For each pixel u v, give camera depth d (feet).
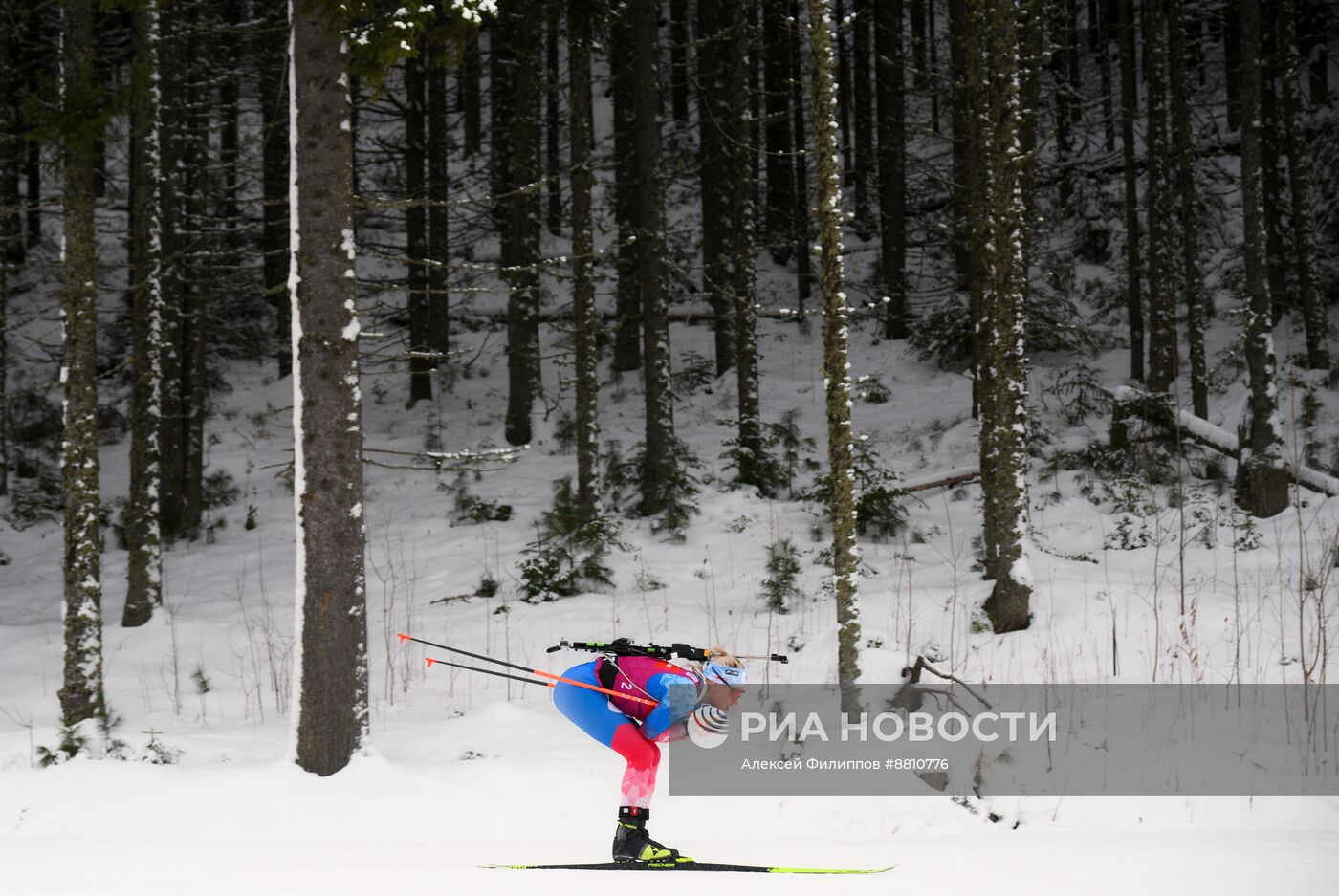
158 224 46.88
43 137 30.63
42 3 64.34
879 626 38.24
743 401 58.75
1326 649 29.68
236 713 34.81
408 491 64.28
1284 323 75.97
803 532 51.70
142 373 45.50
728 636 39.42
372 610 45.37
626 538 52.31
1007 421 37.17
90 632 30.96
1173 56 61.46
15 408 79.46
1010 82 37.01
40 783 25.82
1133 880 15.90
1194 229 61.57
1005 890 15.19
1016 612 36.76
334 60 26.78
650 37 58.03
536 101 70.08
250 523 60.18
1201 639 34.55
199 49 65.67
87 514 31.04
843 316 29.89
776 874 17.72
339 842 23.17
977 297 42.50
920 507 54.75
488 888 15.62
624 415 76.02
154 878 16.52
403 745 29.94
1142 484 49.83
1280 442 47.21
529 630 41.55
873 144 109.81
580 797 25.75
